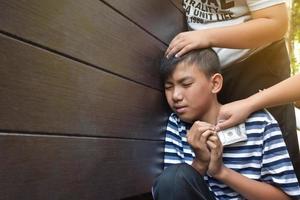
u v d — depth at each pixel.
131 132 0.94
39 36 0.60
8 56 0.54
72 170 0.69
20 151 0.56
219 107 1.11
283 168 1.04
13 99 0.55
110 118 0.83
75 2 0.70
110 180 0.83
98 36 0.78
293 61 2.02
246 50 1.25
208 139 0.99
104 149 0.80
